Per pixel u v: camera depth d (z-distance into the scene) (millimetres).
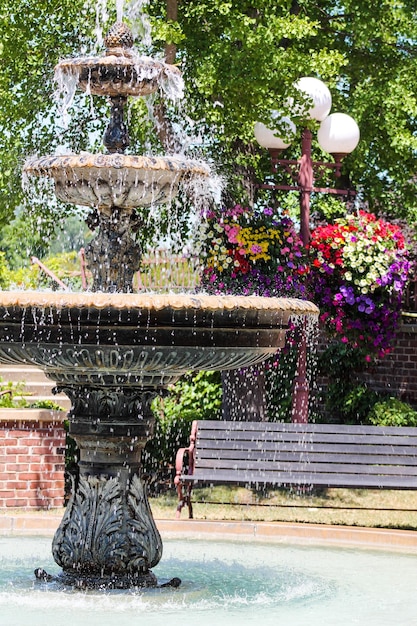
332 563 8156
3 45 12820
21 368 14500
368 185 16016
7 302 5852
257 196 14859
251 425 10461
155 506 10898
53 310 5941
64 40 13703
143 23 11617
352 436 10312
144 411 6645
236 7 12297
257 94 11711
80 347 6074
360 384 14656
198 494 11547
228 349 6262
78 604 6176
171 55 12281
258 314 6309
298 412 11719
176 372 6484
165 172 6492
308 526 9359
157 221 14125
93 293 6008
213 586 7027
